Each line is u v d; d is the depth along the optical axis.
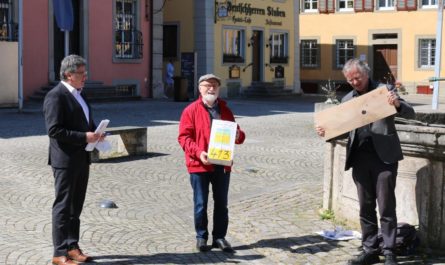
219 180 6.62
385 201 5.86
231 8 32.09
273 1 34.78
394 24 38.62
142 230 7.43
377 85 5.98
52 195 9.11
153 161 12.23
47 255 6.31
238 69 32.72
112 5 27.33
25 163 11.45
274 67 35.03
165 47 32.12
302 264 6.20
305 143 15.32
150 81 29.17
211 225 7.74
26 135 15.22
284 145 14.91
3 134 15.34
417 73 38.16
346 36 40.12
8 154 12.34
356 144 5.98
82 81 6.01
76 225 6.19
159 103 26.61
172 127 17.81
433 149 6.19
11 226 7.40
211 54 31.16
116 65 27.66
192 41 31.23
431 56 37.91
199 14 30.92
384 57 39.50
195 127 6.57
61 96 5.89
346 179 7.52
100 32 26.92
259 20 33.91
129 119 19.67
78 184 6.10
